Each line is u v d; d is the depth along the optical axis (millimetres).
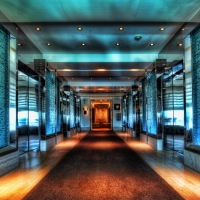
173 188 3422
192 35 4855
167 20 5051
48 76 8211
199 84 4621
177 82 6992
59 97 10352
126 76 10430
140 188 3428
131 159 5758
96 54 7844
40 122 7488
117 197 3049
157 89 7680
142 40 6422
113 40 6445
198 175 4172
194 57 4785
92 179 3918
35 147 7492
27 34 5898
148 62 7844
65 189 3389
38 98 7590
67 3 4273
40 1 4180
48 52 7621
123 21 5141
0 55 4508
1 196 3105
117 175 4184
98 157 6047
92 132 16734
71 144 9094
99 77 10984
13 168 4715
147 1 4203
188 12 4641
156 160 5625
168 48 6945
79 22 5188
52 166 4949
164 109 7551
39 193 3217
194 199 2975
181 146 6836
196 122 4688
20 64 6090
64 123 12742
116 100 19906
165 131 7480
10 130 4766
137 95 12547
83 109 19859
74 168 4758
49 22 5148
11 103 4832
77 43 6691
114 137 12359
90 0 4152
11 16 4777
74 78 11320
